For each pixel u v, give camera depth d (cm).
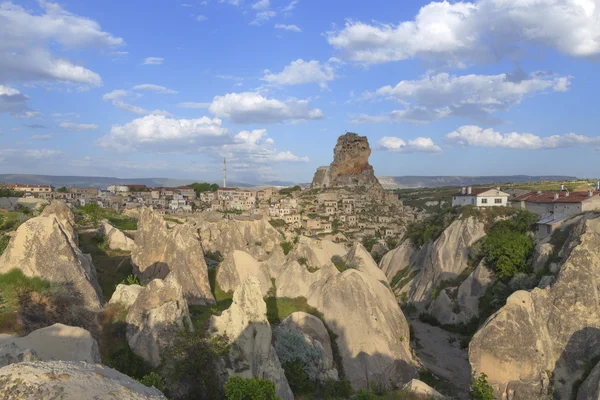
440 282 6831
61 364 1639
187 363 2995
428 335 5916
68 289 3369
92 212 8225
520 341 3800
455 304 6284
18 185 17262
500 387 3747
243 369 3172
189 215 12044
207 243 6794
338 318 4456
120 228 7656
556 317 4103
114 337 3203
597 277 4219
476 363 3875
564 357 3953
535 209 7462
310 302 4716
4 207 8188
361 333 4362
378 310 4553
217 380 3064
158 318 3172
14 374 1472
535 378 3734
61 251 3519
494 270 6225
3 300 3123
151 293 3347
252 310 3362
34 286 3284
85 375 1561
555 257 5400
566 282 4219
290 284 4944
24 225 3547
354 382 4109
